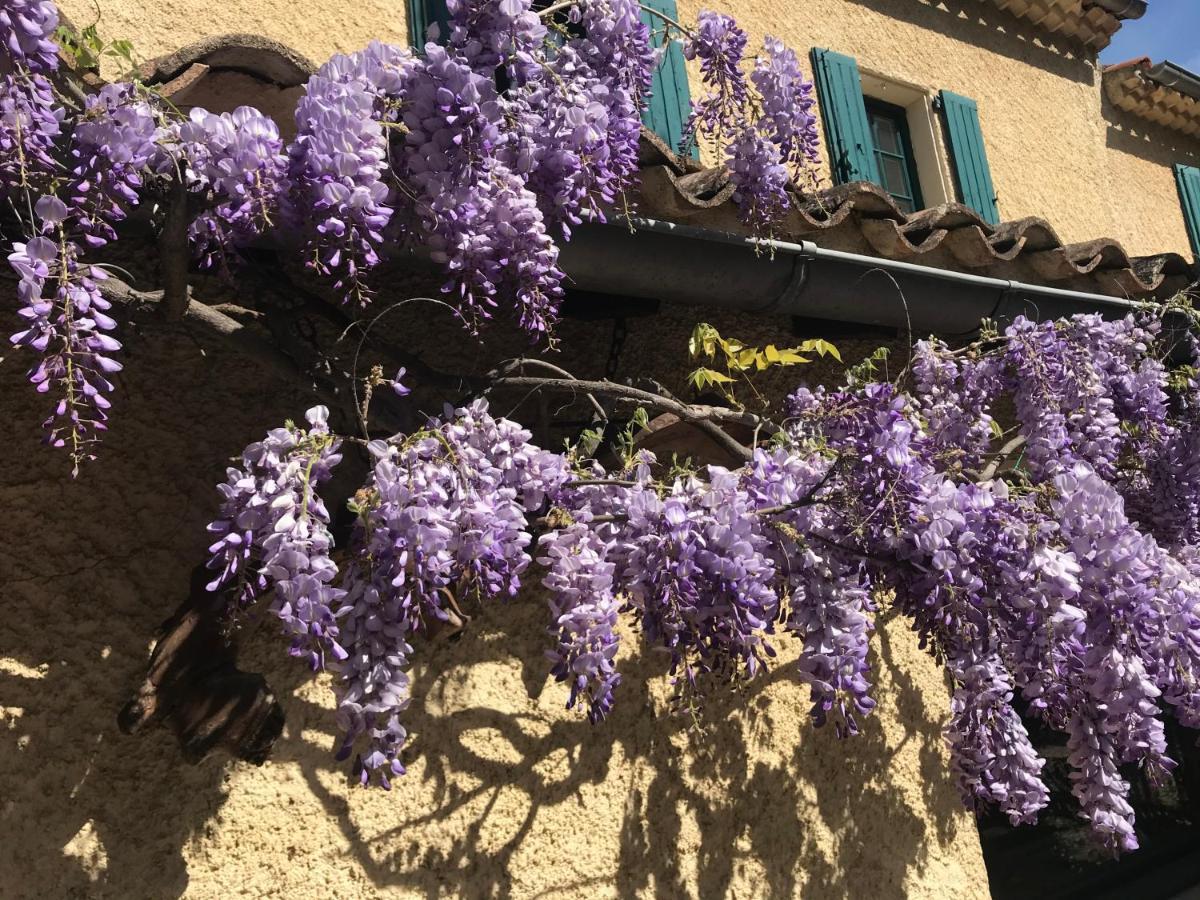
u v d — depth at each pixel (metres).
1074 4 5.44
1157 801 5.01
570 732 2.33
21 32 1.32
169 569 1.96
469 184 1.67
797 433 2.21
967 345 3.45
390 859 2.01
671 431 2.37
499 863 2.13
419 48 2.96
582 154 1.87
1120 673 1.90
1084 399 2.81
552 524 1.72
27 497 1.84
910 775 2.91
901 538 1.76
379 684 1.38
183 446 2.04
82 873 1.71
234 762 1.89
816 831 2.64
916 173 4.75
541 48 2.02
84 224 1.43
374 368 1.69
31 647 1.77
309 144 1.52
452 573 1.52
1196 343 3.32
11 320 1.89
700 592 1.63
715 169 2.41
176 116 1.68
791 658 2.76
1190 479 2.97
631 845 2.33
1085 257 3.37
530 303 1.81
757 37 4.10
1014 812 2.19
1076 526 1.89
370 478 1.52
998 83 5.23
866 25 4.67
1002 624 1.80
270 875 1.88
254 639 1.98
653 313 2.65
